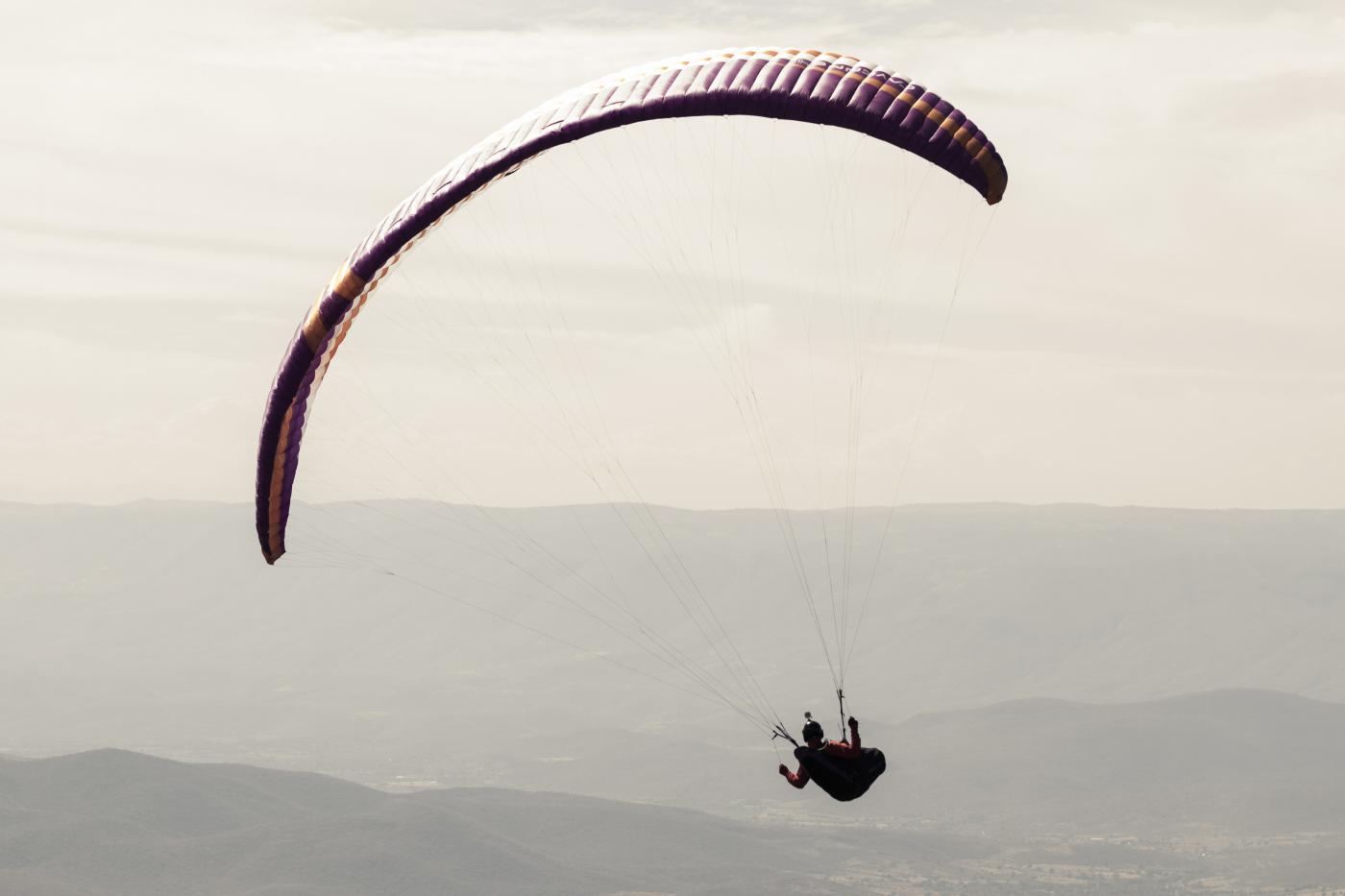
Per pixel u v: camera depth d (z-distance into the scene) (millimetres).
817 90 51000
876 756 47656
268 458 58250
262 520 60562
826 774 47375
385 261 54188
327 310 54719
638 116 51500
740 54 53062
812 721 47938
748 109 51406
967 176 51188
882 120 50688
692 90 51562
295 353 55719
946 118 50938
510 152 52438
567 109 52938
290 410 57406
